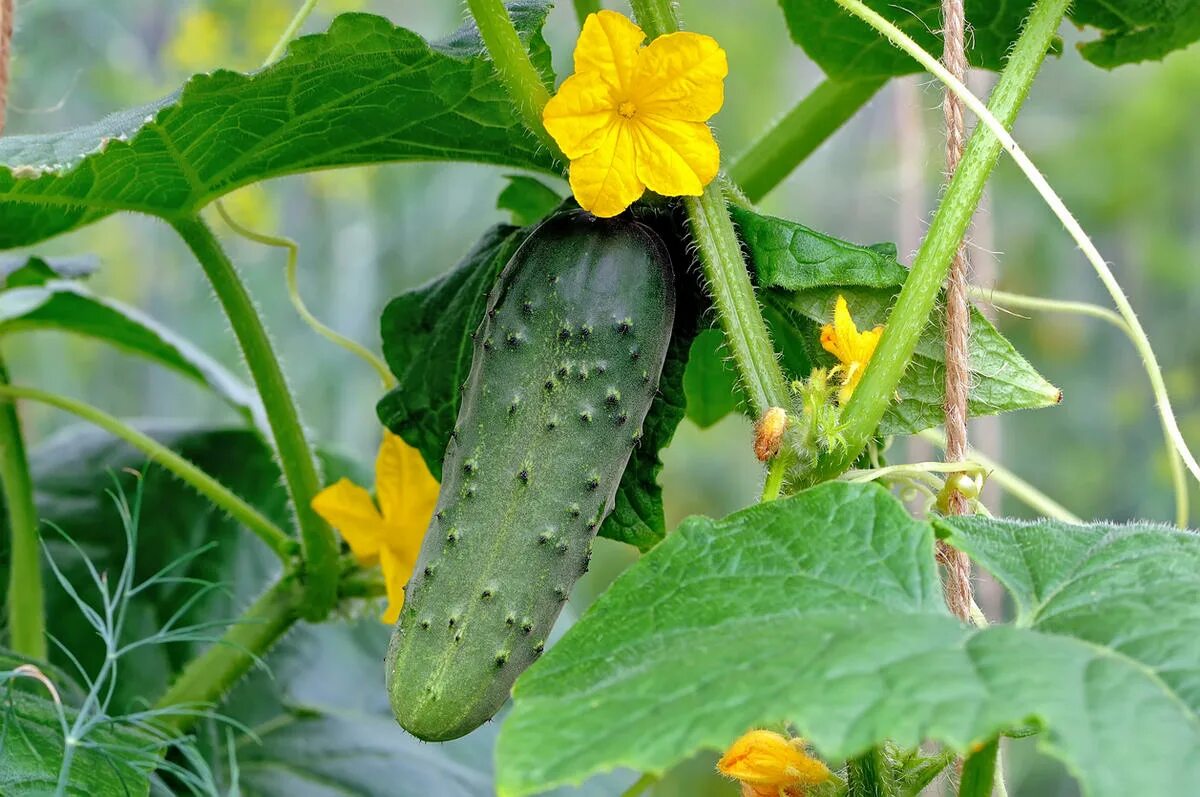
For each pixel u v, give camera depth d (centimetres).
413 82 88
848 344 85
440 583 84
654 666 77
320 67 87
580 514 85
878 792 83
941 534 81
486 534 84
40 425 223
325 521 96
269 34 220
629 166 85
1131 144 268
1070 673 75
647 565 80
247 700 107
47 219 93
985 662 75
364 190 239
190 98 87
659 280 86
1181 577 78
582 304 85
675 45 84
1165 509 241
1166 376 262
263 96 88
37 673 86
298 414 96
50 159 87
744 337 86
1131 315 86
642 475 90
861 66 99
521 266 87
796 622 77
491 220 242
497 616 84
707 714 75
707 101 84
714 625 78
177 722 97
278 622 97
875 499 80
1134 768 73
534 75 87
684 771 211
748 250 87
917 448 114
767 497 83
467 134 91
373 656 111
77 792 87
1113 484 254
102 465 109
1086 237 86
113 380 248
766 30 305
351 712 108
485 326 87
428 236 245
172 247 244
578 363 85
